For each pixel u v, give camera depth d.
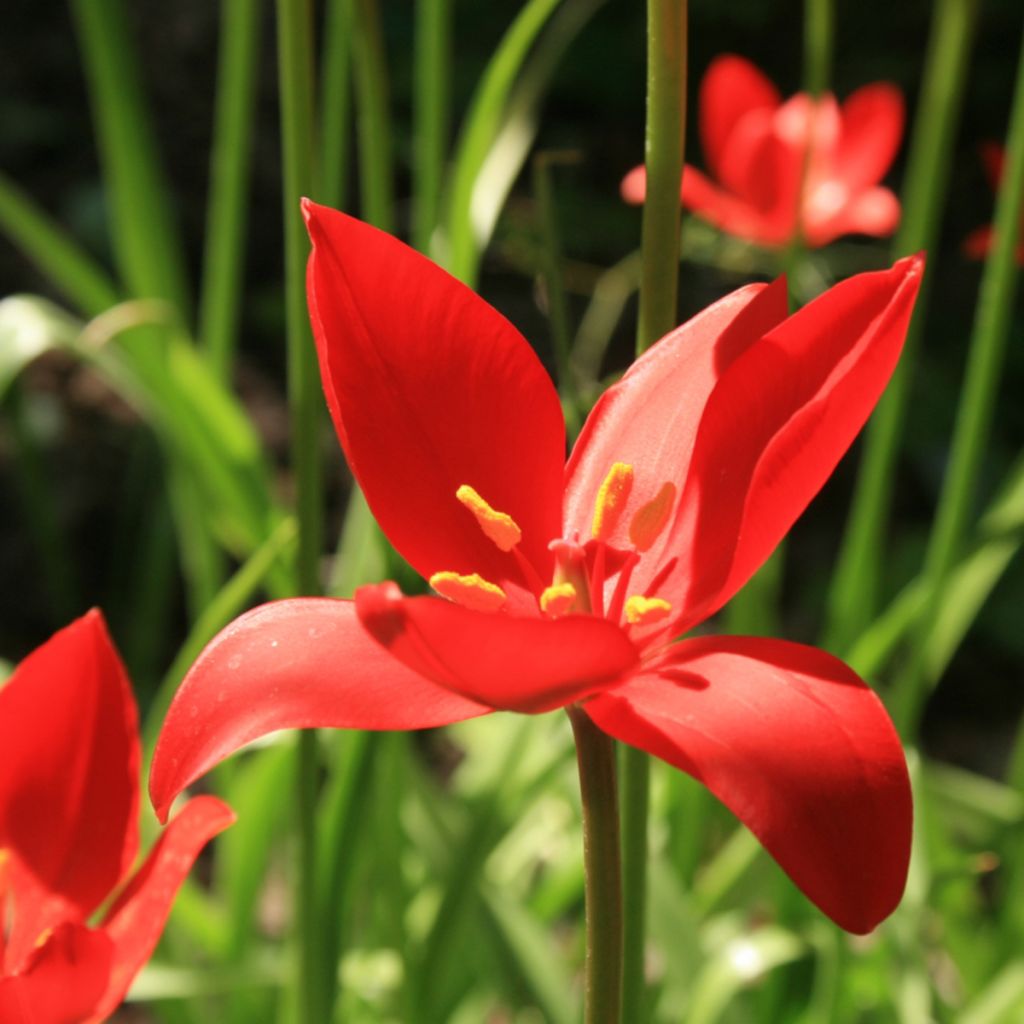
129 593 1.71
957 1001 1.08
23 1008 0.64
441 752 1.59
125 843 0.69
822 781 0.59
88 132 2.26
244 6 0.89
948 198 2.33
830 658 0.60
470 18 2.32
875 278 0.62
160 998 0.94
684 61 0.65
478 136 0.81
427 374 0.64
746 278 1.82
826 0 0.85
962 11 0.84
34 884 0.68
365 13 0.77
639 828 0.70
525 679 0.58
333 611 0.62
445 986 0.96
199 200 2.19
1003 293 0.84
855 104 1.17
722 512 0.64
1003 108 2.32
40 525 1.43
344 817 0.80
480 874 0.85
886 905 0.58
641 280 0.66
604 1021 0.62
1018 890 0.98
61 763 0.69
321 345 0.63
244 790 0.92
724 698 0.60
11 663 1.66
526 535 0.65
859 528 0.97
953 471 0.86
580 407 0.78
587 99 2.25
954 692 1.87
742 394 0.64
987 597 1.88
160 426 0.92
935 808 0.98
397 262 0.64
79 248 2.08
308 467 0.74
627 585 0.65
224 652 0.61
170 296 0.98
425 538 0.64
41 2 2.34
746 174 1.13
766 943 0.87
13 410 1.36
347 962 0.97
